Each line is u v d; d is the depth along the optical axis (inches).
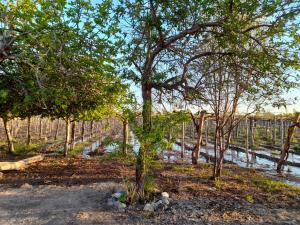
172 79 143.7
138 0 132.0
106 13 140.8
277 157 382.9
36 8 160.6
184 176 219.6
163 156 358.0
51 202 150.0
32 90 159.5
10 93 182.1
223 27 128.0
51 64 151.9
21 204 147.2
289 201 162.4
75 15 145.6
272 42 123.0
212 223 124.5
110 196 156.9
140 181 145.5
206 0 122.8
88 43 149.2
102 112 277.4
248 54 127.0
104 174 219.0
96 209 139.1
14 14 155.5
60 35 149.3
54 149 409.4
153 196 151.6
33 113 262.4
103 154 366.9
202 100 147.5
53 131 776.9
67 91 161.6
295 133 730.8
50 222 124.6
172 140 138.3
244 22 120.8
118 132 787.4
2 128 762.2
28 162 265.6
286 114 298.8
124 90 152.3
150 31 143.6
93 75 168.4
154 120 136.9
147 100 138.3
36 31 148.6
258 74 135.4
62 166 257.6
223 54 137.0
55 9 145.5
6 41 157.2
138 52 145.4
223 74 183.5
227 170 263.3
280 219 132.6
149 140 133.9
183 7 128.0
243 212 140.3
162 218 128.9
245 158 397.4
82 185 183.2
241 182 208.5
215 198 161.6
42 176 213.0
